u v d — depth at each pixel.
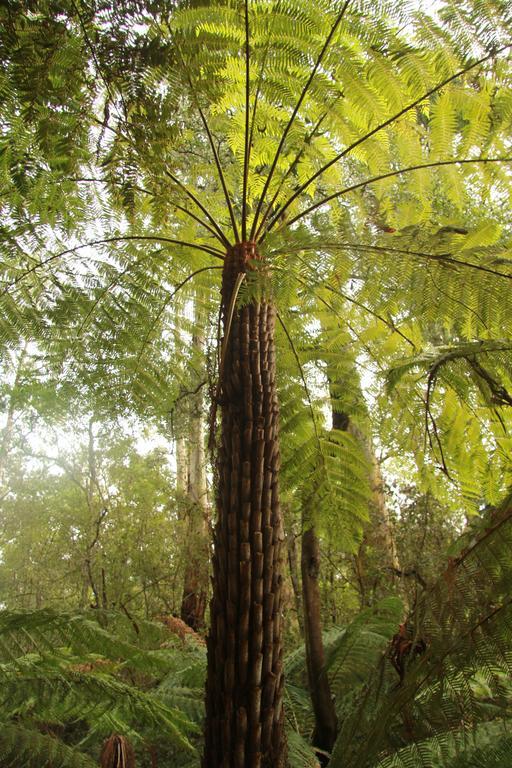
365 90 2.26
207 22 2.04
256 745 1.48
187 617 6.38
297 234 2.01
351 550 3.14
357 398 3.42
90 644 1.93
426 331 3.17
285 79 2.25
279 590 1.64
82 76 1.72
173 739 2.18
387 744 1.52
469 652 1.43
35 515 7.98
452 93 2.20
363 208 2.69
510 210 4.12
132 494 7.11
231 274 2.09
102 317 2.99
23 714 2.16
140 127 1.79
